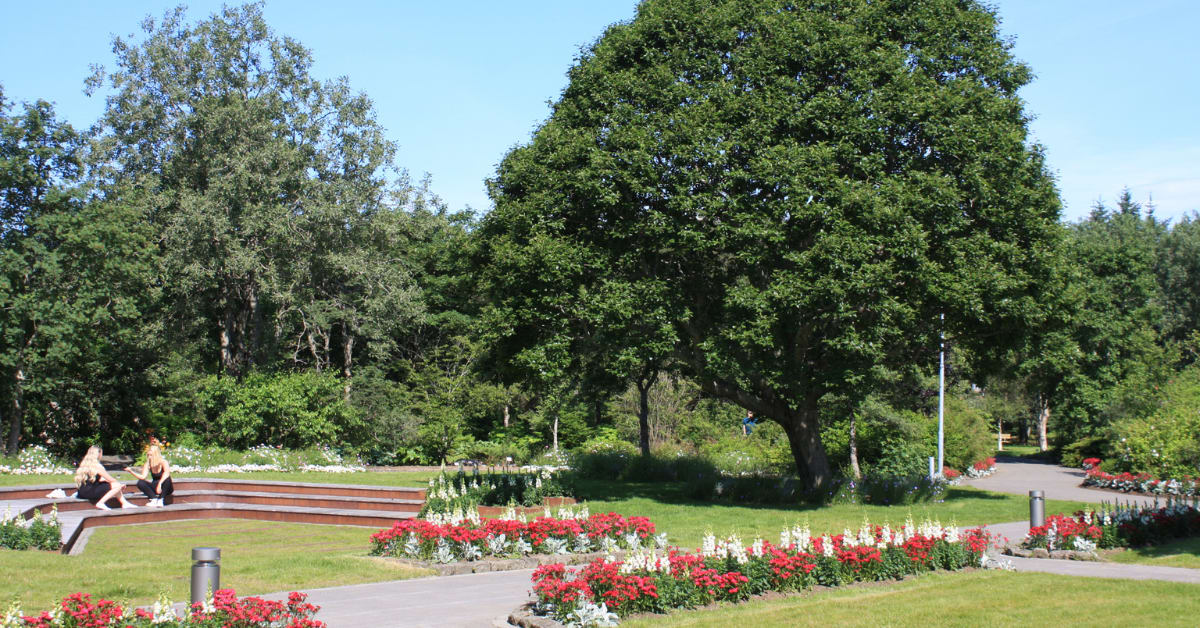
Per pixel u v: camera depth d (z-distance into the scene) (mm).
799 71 19656
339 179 35375
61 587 9266
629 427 37094
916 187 18312
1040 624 8336
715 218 18766
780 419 22062
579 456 29516
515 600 9328
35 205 26391
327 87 36531
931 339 20047
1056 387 41031
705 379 21297
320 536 15352
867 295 17531
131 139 33094
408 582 10469
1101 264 43344
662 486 24109
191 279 31172
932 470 24500
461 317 40062
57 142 26922
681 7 20312
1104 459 33469
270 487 20234
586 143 19156
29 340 25828
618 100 19781
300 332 40312
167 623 6844
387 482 22438
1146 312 44156
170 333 33781
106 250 26188
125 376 30547
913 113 18578
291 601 7680
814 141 19266
